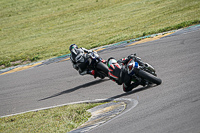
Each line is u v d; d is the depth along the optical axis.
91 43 75.62
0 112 35.53
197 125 17.62
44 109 32.09
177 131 17.55
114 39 69.12
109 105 27.39
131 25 86.75
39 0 180.50
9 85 48.22
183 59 37.00
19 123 29.17
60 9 153.25
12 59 74.81
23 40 106.62
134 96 27.75
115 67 28.84
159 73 33.56
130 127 20.11
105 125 22.11
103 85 35.25
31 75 52.03
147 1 124.19
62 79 43.78
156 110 22.14
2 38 118.50
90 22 113.06
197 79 27.73
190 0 99.12
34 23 135.62
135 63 27.28
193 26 58.28
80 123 24.83
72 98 33.44
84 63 36.78
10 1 187.88
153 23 79.38
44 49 82.06
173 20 74.19
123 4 132.38
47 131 24.41
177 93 24.98
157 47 47.59
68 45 80.88
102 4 144.00
